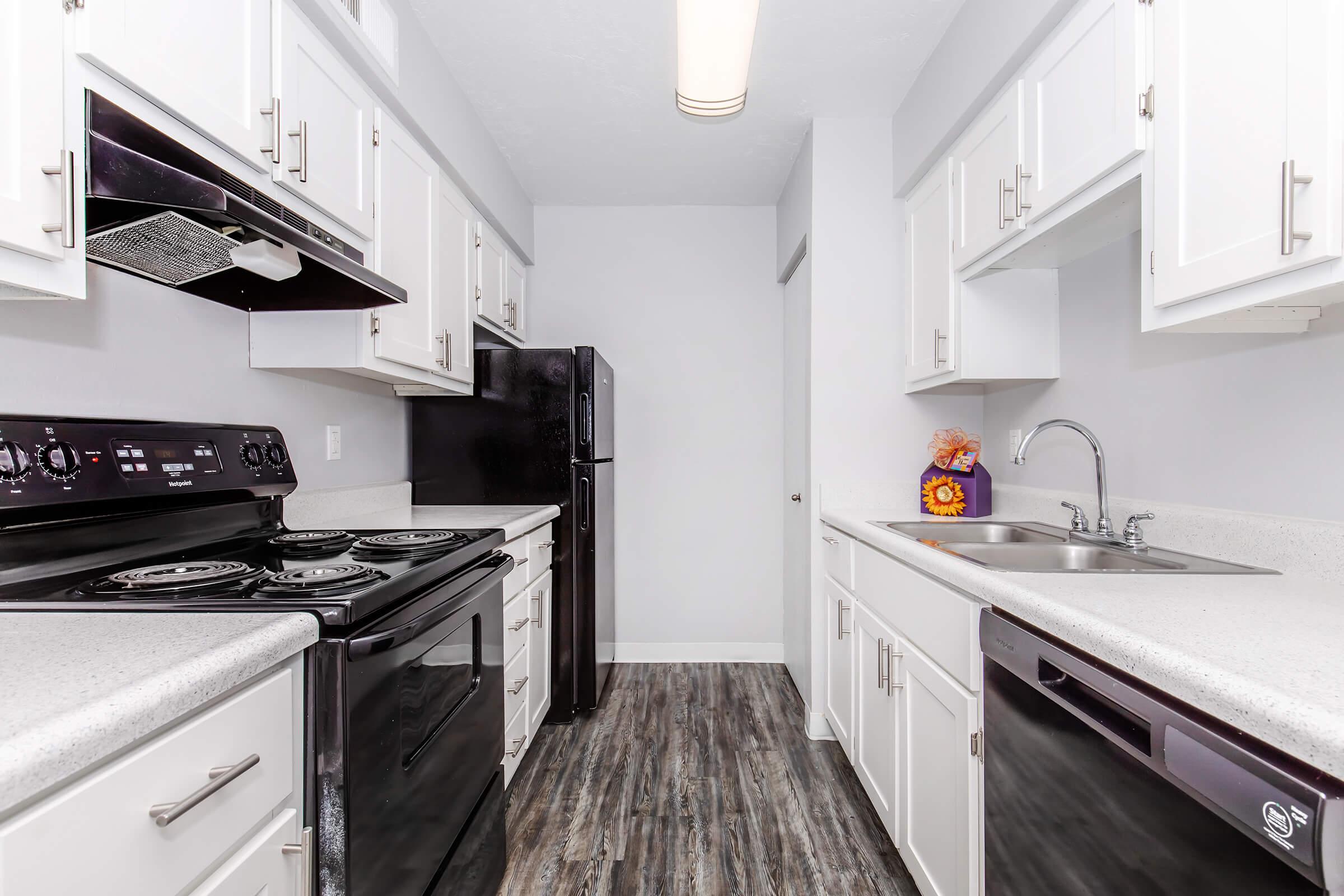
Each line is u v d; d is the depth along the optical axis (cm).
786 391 311
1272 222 84
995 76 160
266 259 110
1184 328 108
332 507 187
